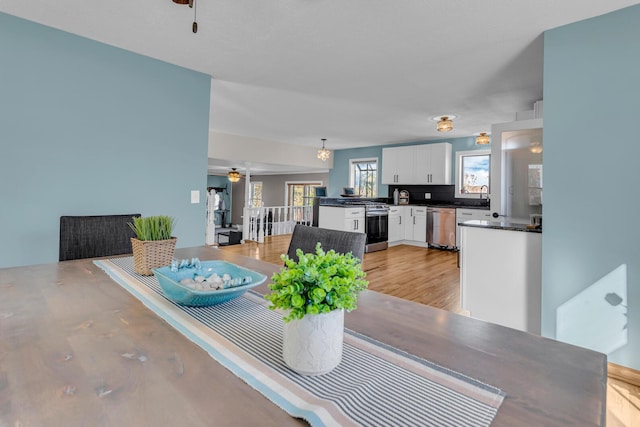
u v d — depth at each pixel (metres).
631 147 1.90
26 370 0.64
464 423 0.52
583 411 0.55
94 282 1.23
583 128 2.04
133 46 2.51
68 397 0.56
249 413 0.54
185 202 2.95
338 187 8.41
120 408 0.54
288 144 7.34
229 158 6.21
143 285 1.21
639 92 1.87
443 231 6.13
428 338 0.84
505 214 2.90
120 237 1.88
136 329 0.84
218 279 1.13
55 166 2.30
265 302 1.08
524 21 2.08
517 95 3.61
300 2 1.90
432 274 4.28
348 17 2.05
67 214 2.36
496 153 2.95
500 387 0.62
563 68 2.12
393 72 2.97
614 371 1.96
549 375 0.67
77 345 0.75
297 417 0.53
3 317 0.90
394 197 7.07
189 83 2.94
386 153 7.21
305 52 2.58
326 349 0.65
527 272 2.39
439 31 2.22
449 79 3.14
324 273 0.65
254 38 2.35
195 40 2.40
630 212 1.90
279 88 3.46
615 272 1.95
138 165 2.67
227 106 4.18
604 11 1.95
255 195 12.47
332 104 4.04
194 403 0.56
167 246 1.39
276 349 0.76
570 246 2.09
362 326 0.91
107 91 2.50
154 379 0.62
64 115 2.33
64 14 2.09
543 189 2.19
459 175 6.39
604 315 1.98
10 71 2.13
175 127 2.87
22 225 2.20
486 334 0.87
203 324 0.89
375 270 4.49
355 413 0.54
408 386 0.62
